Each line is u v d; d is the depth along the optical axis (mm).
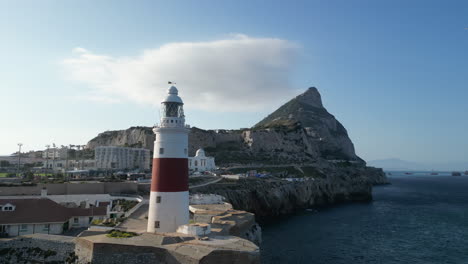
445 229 83000
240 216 56062
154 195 36250
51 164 150125
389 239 72375
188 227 35094
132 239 33281
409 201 145750
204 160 157125
